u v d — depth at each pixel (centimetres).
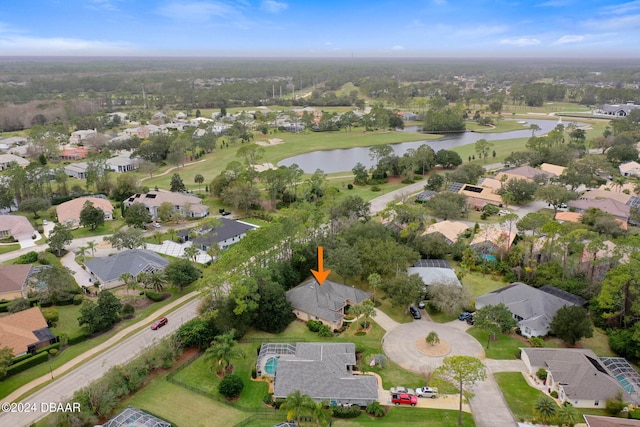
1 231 13262
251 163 19525
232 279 8481
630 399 6719
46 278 9550
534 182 17200
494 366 7769
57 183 18725
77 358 7844
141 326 8862
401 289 9150
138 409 6488
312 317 9188
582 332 7994
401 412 6706
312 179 17500
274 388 6919
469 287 10575
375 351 8188
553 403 6469
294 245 11056
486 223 14625
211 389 7206
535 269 10581
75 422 6003
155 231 14138
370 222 12031
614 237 12544
